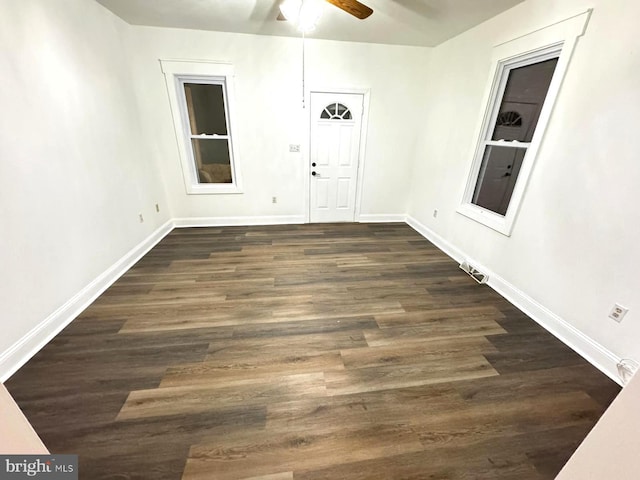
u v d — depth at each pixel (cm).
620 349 171
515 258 249
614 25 168
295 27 310
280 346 193
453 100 336
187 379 166
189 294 250
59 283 204
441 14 266
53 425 138
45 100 195
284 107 379
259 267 301
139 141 331
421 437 137
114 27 284
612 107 171
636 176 160
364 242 378
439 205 371
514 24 244
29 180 181
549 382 170
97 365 174
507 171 272
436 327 216
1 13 164
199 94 376
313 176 424
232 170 408
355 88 381
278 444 132
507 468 125
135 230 316
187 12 277
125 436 134
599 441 73
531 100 244
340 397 157
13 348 168
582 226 191
